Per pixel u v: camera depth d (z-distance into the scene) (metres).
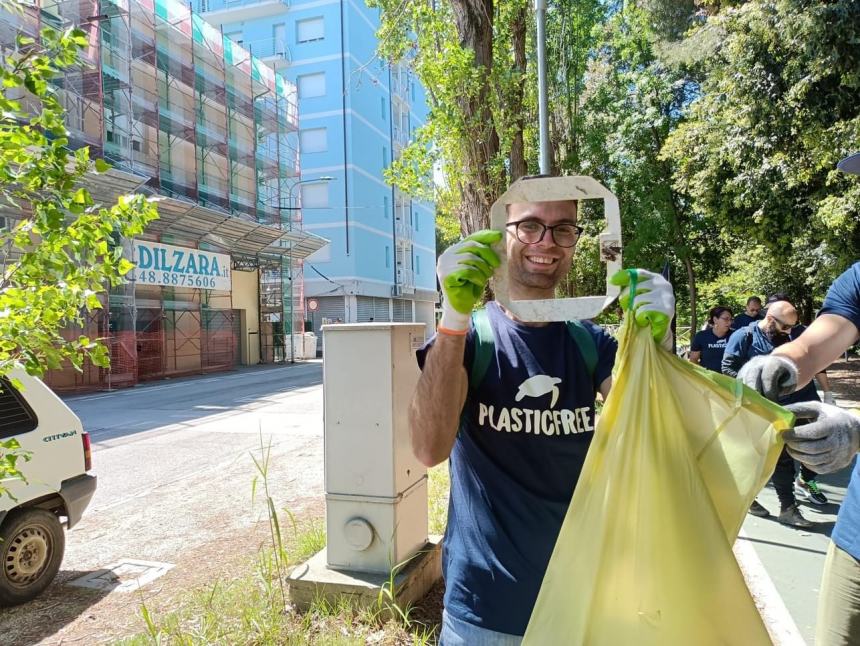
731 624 1.20
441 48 7.80
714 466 1.35
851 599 1.69
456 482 1.73
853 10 7.64
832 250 10.06
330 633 2.88
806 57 8.34
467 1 7.37
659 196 18.20
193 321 22.52
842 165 2.04
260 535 4.74
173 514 5.41
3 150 2.12
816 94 8.53
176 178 21.73
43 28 2.24
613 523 1.27
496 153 7.65
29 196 2.25
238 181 25.69
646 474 1.27
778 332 5.23
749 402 1.35
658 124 17.72
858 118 7.87
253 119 26.31
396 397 3.31
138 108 19.67
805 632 3.06
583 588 1.26
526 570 1.56
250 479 6.57
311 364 27.31
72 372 16.42
